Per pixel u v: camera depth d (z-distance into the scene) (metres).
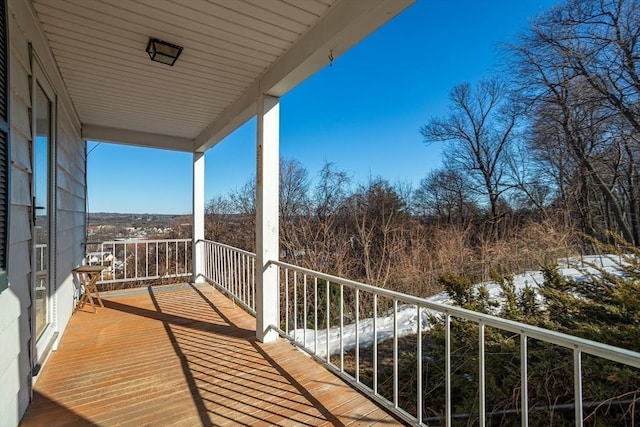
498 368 3.03
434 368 3.69
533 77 10.17
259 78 3.05
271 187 3.05
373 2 1.74
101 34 2.35
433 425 3.45
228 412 1.89
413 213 11.65
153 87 3.31
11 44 1.60
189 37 2.39
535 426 2.76
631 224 8.95
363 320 5.96
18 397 1.73
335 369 2.22
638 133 8.30
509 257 7.50
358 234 9.59
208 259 5.37
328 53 2.25
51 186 2.74
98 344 2.91
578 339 1.03
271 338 3.01
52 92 2.68
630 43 7.96
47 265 2.66
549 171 10.81
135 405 1.96
